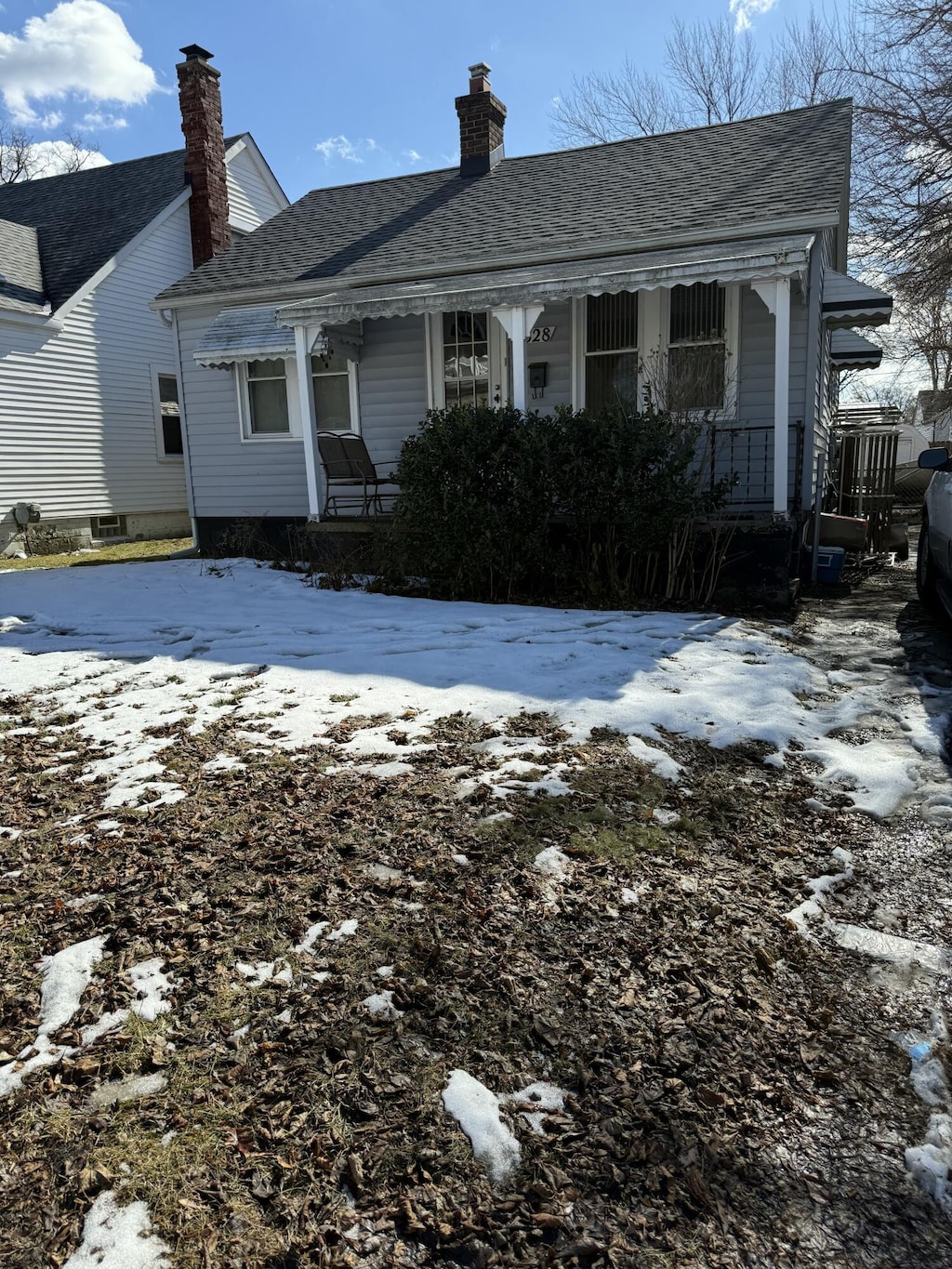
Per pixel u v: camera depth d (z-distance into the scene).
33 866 3.23
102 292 15.48
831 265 12.58
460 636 6.65
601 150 12.69
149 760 4.28
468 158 13.22
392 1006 2.43
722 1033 2.35
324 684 5.43
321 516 10.55
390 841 3.34
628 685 5.25
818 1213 1.83
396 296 9.22
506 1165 1.93
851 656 6.25
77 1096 2.10
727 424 9.55
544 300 8.55
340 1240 1.75
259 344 10.81
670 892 3.01
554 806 3.63
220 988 2.49
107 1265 1.67
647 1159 1.95
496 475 8.02
